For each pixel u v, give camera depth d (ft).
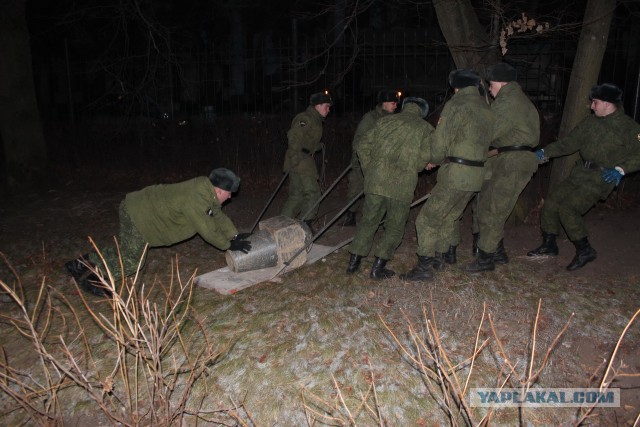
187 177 33.81
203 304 16.26
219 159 34.19
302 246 18.25
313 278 17.63
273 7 64.54
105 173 35.14
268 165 32.71
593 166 17.11
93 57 45.09
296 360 13.78
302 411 12.46
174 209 15.20
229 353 14.11
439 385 12.89
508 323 15.03
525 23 20.22
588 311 15.61
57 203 28.12
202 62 36.76
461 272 17.76
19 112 30.76
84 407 13.03
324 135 31.78
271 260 17.72
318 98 20.95
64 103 47.14
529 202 22.61
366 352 13.97
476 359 13.69
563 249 19.39
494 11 21.16
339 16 35.68
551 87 33.01
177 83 37.50
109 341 14.76
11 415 13.03
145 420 12.35
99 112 41.19
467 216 23.52
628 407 12.66
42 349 9.99
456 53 21.79
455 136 15.62
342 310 15.62
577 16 27.25
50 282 18.30
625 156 16.55
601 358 13.98
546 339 14.39
